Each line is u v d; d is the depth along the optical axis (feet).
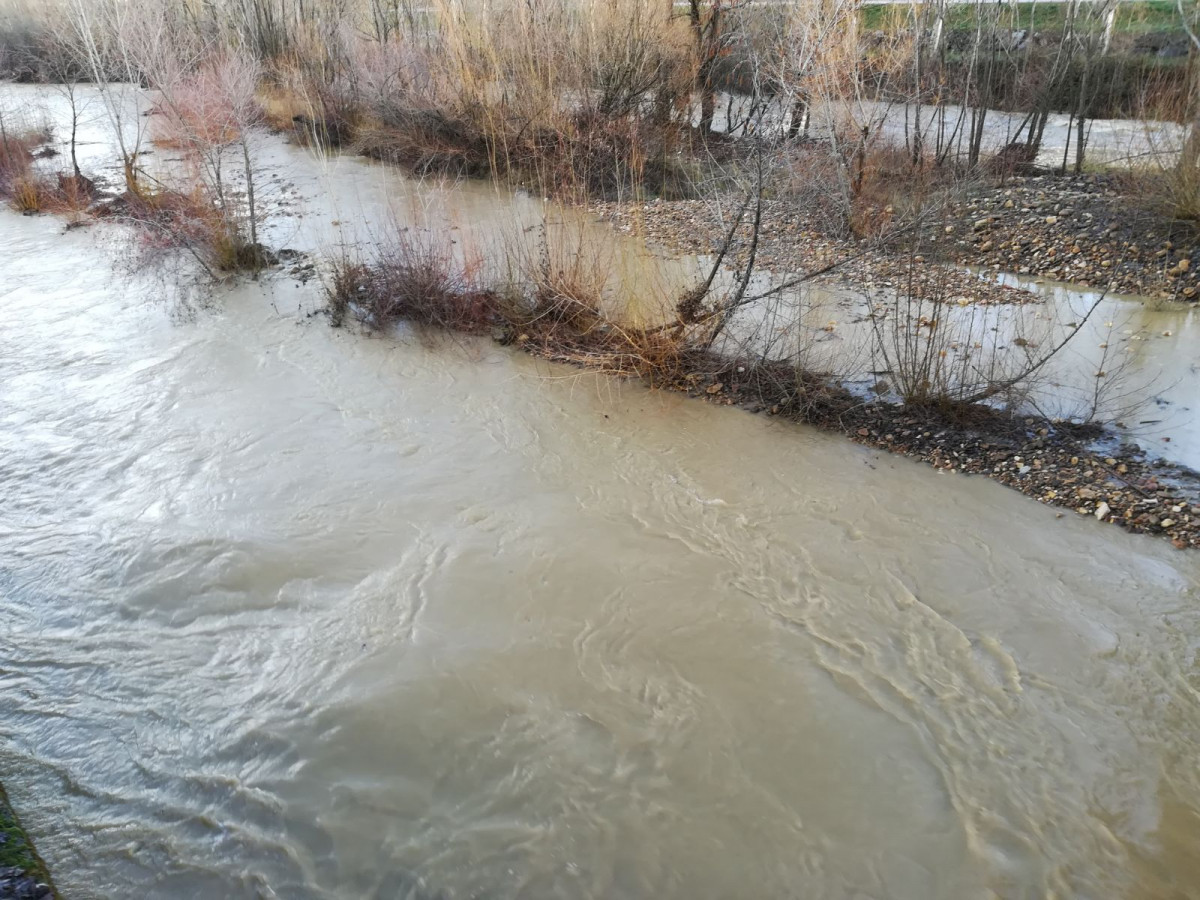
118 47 41.09
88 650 14.21
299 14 57.82
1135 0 44.91
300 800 11.71
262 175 42.29
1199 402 20.18
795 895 10.51
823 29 29.73
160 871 10.89
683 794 11.74
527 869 10.82
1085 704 12.85
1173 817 11.23
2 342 24.88
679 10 44.32
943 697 13.10
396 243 30.40
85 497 17.90
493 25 42.88
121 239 33.63
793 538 16.56
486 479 18.52
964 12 43.45
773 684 13.38
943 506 17.30
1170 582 14.99
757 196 21.12
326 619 14.67
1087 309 25.68
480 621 14.62
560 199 32.07
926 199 30.07
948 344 21.39
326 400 21.74
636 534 16.76
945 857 10.90
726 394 21.81
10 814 11.54
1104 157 36.78
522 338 24.80
